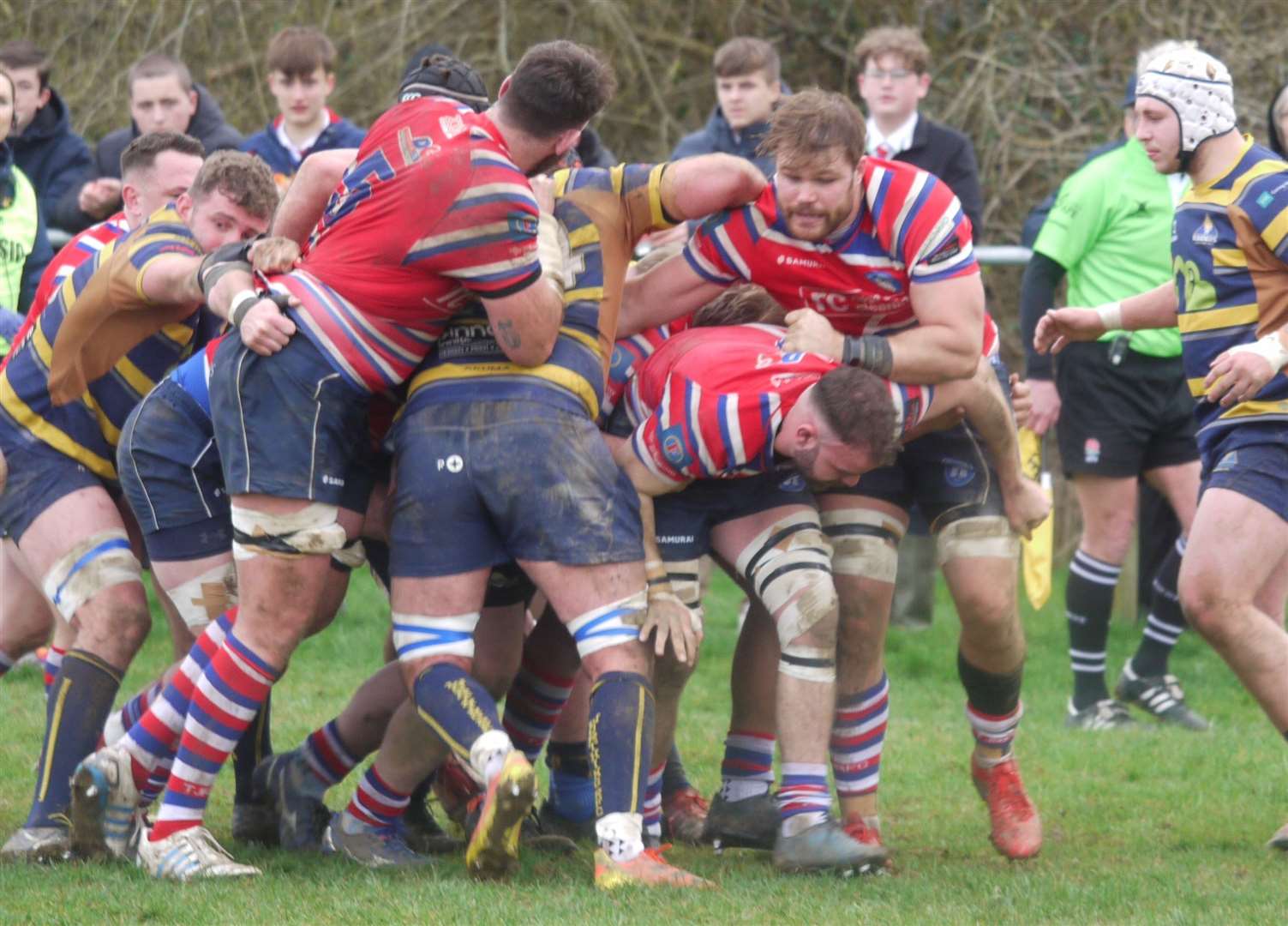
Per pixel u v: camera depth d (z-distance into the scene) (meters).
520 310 15.35
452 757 18.09
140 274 16.61
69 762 16.80
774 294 17.23
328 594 17.55
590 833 19.14
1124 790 21.66
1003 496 18.08
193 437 16.84
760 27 44.50
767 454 16.22
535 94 15.52
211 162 17.19
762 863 17.80
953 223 16.50
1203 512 18.78
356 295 15.58
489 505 15.72
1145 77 19.20
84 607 16.98
